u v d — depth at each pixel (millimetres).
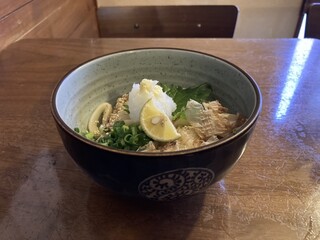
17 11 463
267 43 431
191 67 255
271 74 352
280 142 249
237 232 180
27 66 382
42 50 424
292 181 213
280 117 279
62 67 379
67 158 234
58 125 168
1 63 390
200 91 249
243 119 210
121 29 569
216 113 224
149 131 205
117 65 252
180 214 190
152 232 180
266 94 313
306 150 241
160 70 263
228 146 156
